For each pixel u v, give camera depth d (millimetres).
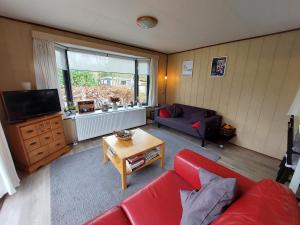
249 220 607
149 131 3822
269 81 2604
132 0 1665
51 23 2342
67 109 3006
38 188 1774
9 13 2000
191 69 3932
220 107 3414
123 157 1733
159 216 1006
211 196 838
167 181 1352
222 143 2928
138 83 4262
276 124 2605
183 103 4297
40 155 2213
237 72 3012
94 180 1938
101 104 3623
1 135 1642
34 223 1351
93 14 2025
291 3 1580
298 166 1327
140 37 2980
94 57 3289
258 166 2402
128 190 1783
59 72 2842
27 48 2311
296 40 2256
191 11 1864
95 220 956
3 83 2184
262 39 2602
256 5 1661
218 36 2758
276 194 745
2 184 1607
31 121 2072
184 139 3377
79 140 3031
